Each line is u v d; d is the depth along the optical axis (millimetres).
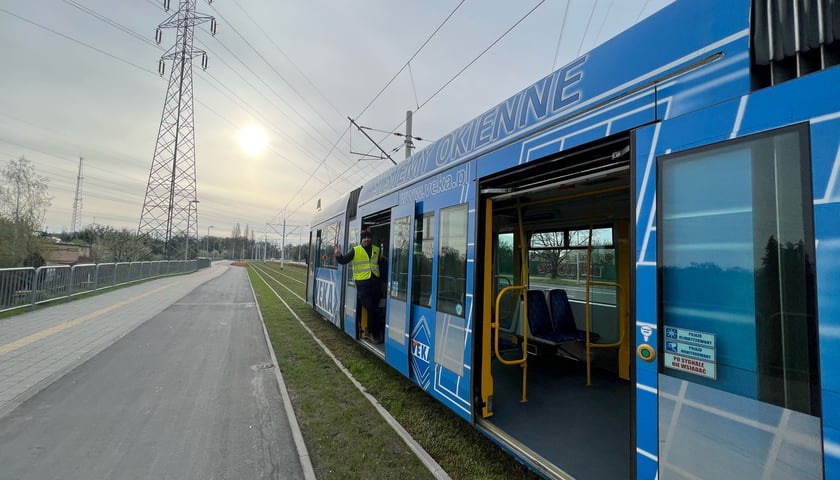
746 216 1674
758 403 1589
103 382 5312
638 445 1987
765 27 1715
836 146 1437
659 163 2029
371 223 6984
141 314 11117
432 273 4215
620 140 2311
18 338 7797
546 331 5172
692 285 1832
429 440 3771
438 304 4027
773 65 1673
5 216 15492
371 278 6461
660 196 2000
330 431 3938
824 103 1483
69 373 5672
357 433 3898
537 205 4551
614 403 4055
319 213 11164
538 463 2773
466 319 3520
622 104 2291
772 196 1601
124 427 3941
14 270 10648
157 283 21953
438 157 4367
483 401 3520
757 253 1630
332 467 3268
